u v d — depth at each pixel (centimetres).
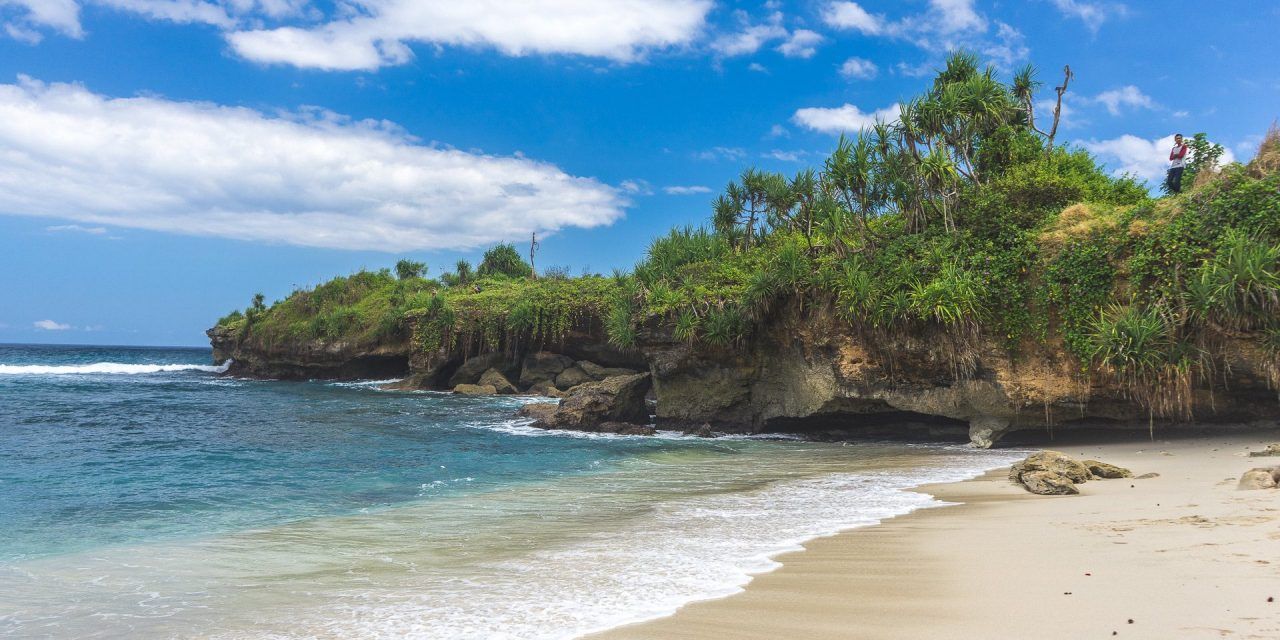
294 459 1750
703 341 2581
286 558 852
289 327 5722
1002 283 1978
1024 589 616
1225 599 534
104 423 2519
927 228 2352
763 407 2584
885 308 2095
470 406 3459
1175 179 2216
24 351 13588
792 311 2409
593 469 1664
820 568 745
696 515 1091
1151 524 836
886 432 2395
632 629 568
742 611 604
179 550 896
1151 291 1719
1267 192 1606
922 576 691
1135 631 486
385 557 851
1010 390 1945
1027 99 2789
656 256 3091
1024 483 1246
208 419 2731
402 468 1636
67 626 619
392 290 5816
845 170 2400
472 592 693
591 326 4166
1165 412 1791
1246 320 1562
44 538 963
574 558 826
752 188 3122
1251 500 909
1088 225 1881
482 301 4672
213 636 588
